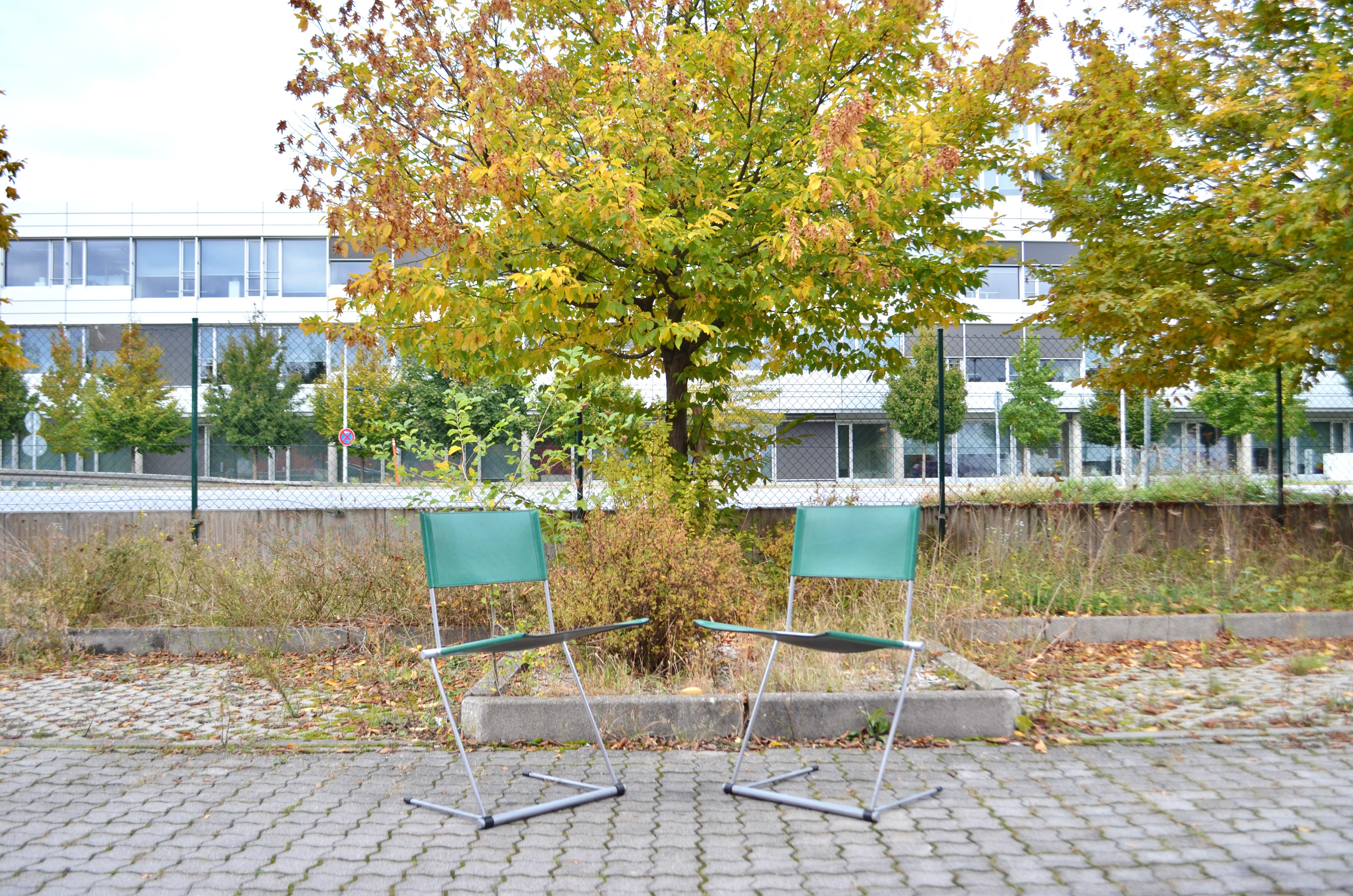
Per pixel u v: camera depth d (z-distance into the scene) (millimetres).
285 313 33656
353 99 6816
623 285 6879
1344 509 8500
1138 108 7648
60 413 8297
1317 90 6312
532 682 4812
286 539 7418
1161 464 9180
